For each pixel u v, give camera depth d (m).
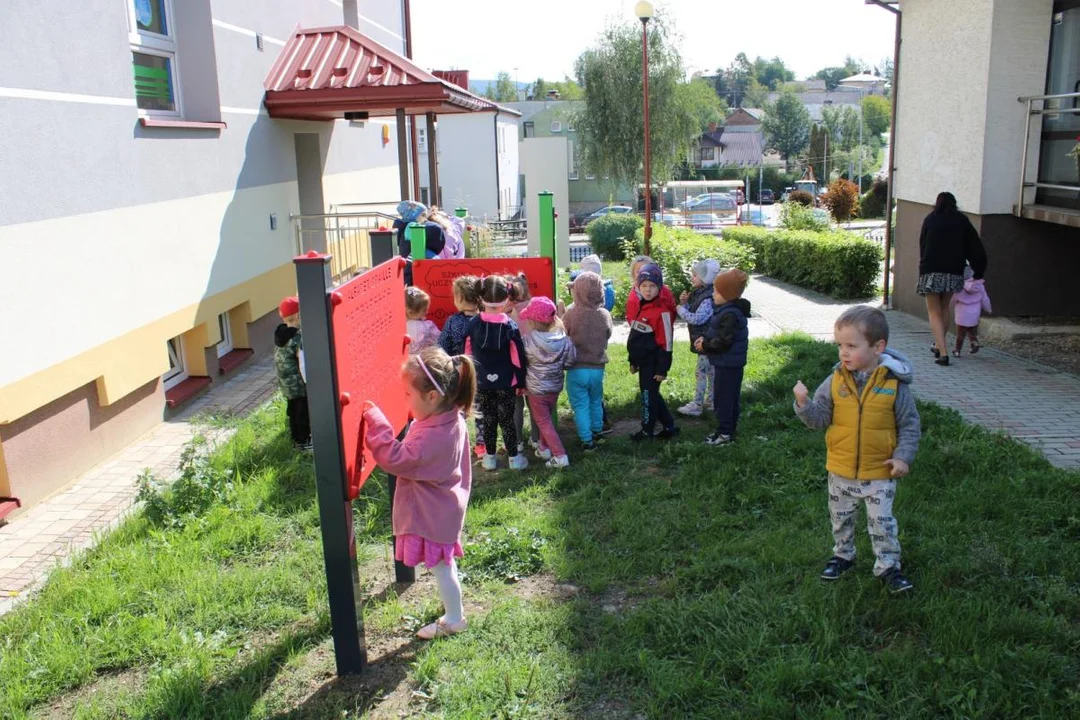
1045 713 3.23
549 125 61.91
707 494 5.63
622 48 40.69
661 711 3.37
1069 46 10.23
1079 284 11.18
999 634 3.76
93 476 6.75
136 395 7.68
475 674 3.71
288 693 3.70
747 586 4.31
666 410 6.97
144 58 8.73
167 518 5.45
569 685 3.61
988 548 4.60
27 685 3.79
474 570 4.76
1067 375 8.80
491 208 48.06
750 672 3.59
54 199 6.39
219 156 9.50
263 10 10.98
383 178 17.08
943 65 11.94
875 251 15.62
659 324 6.73
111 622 4.29
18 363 5.93
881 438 4.07
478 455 6.71
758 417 7.30
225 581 4.65
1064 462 6.09
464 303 6.31
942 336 9.45
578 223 53.62
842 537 4.36
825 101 131.50
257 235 10.62
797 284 18.30
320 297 3.40
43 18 6.29
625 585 4.51
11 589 4.86
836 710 3.29
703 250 15.84
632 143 40.97
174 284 8.37
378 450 3.75
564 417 7.79
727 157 94.00
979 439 6.33
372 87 11.05
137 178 7.66
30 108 6.12
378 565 4.94
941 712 3.33
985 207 10.98
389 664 3.90
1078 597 4.07
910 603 4.03
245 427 7.46
